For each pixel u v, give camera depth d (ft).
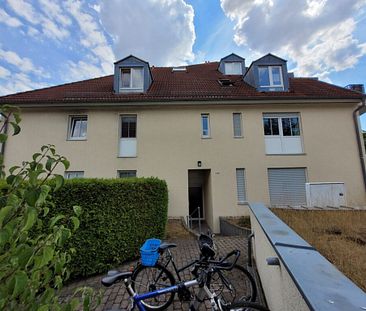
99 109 34.06
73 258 12.95
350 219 16.12
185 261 15.85
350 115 34.55
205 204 38.04
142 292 10.19
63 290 11.70
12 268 3.28
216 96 34.22
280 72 37.70
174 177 32.81
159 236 21.06
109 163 32.81
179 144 33.68
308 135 34.12
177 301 10.24
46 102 32.42
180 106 34.55
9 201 3.40
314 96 33.60
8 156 31.91
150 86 39.37
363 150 33.35
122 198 16.07
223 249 17.98
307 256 5.14
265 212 12.80
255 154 33.58
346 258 8.85
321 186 28.55
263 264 9.92
